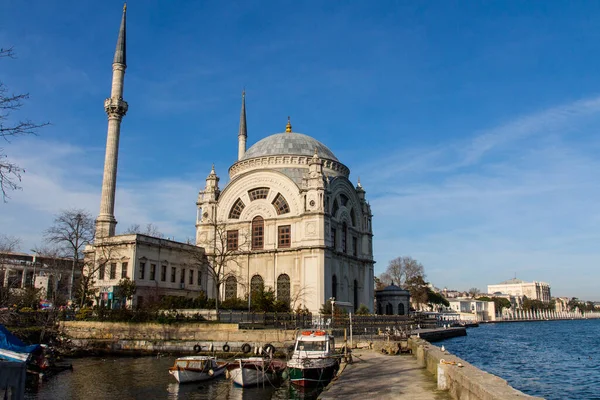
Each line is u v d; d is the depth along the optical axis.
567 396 34.72
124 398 31.34
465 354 63.25
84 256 73.69
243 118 101.19
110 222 72.06
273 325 54.44
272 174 75.38
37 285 84.81
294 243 71.81
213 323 51.84
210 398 31.53
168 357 48.66
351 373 32.09
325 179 73.69
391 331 58.09
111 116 74.81
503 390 15.58
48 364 40.62
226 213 78.25
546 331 131.75
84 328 55.34
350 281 79.62
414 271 134.50
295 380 33.69
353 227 83.06
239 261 75.19
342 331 55.72
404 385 25.42
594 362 55.25
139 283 63.47
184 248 72.56
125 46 77.50
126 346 51.88
